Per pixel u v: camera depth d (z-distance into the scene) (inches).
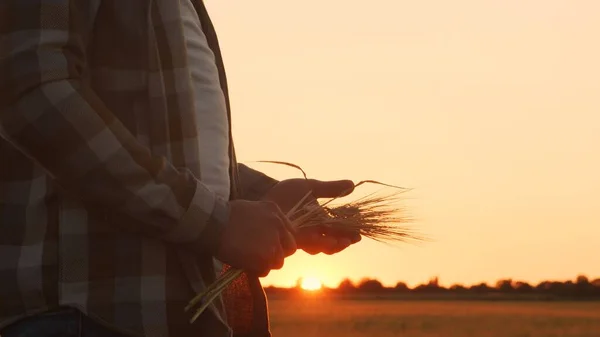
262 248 73.1
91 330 70.4
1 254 72.1
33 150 67.1
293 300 3031.5
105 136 67.6
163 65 76.3
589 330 2783.0
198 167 76.3
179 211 70.3
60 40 69.0
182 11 83.4
